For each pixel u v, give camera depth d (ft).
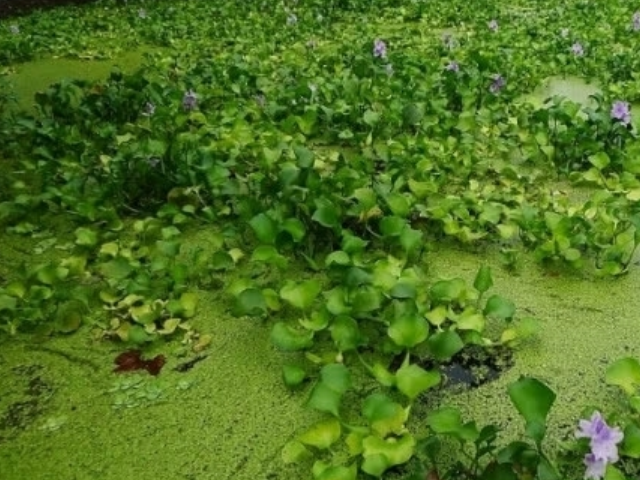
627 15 28.43
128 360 8.94
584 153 13.91
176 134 14.94
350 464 7.22
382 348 8.80
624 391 8.15
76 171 13.97
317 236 11.12
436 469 6.98
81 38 27.02
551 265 10.56
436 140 14.87
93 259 11.23
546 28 26.86
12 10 34.55
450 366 8.65
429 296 9.35
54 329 9.53
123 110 17.25
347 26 28.63
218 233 11.16
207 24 29.63
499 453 6.61
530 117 15.56
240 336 9.27
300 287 9.20
